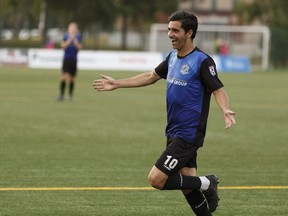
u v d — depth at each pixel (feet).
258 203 60.18
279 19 407.03
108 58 291.58
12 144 91.09
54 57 295.48
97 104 147.33
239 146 93.56
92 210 56.85
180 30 47.34
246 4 417.28
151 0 442.91
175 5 451.94
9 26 614.75
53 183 67.36
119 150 88.53
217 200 49.26
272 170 76.48
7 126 108.58
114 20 439.63
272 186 67.72
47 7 429.38
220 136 103.24
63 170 74.18
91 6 425.69
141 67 291.79
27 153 84.48
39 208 57.21
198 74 47.37
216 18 539.29
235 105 152.97
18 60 297.12
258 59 365.20
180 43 47.67
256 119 126.11
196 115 47.47
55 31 559.79
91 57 291.17
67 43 150.41
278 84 228.43
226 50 334.85
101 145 92.07
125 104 149.07
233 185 68.03
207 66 47.26
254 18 417.28
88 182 68.08
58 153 85.05
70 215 55.16
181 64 47.85
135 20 453.99
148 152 87.40
